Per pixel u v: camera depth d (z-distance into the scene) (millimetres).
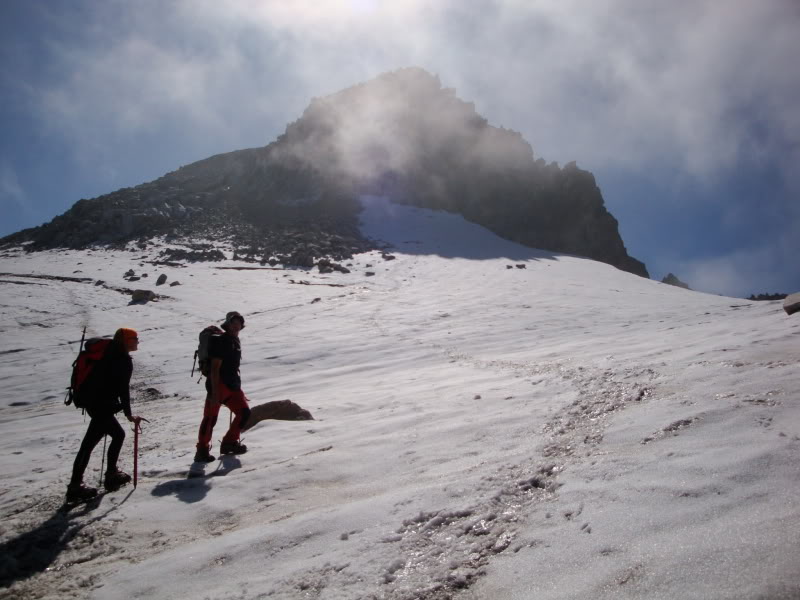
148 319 26781
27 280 37625
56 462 7598
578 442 4883
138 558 4066
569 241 62500
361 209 60094
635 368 7918
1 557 4184
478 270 39562
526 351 16047
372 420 7891
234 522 4543
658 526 2908
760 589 2160
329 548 3613
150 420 11508
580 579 2615
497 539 3328
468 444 5562
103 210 57750
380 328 23812
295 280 36188
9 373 18906
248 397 13750
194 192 66062
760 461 3406
